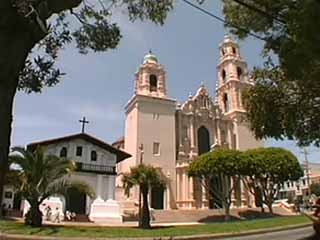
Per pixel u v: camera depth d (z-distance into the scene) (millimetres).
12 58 4449
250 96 13539
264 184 50625
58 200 40906
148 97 60312
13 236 23484
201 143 64188
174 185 57594
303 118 13102
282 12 8312
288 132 13234
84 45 8242
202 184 53125
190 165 52156
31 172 27906
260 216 50094
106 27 8195
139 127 58562
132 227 32125
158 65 63875
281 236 24234
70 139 45938
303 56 7133
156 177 33625
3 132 4188
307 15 6113
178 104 64500
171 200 56406
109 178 46406
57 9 5262
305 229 28422
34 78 6562
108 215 43719
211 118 65812
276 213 53250
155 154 58281
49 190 28812
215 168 48312
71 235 24391
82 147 46281
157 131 59438
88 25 8133
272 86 13078
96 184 45500
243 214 52062
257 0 8578
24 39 4633
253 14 9688
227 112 68438
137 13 8828
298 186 99812
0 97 4266
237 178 55094
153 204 54938
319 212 18750
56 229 26672
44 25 5020
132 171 33969
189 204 56188
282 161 49719
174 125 61000
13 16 4547
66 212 40719
